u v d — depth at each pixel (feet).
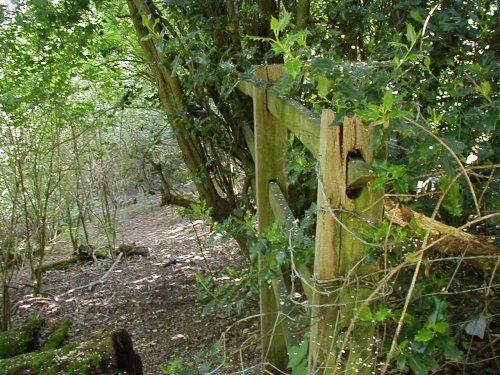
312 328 4.83
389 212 4.59
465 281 6.29
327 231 4.40
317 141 4.85
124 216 39.42
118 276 25.50
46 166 25.04
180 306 19.83
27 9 17.25
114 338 11.36
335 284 4.51
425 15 7.95
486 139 6.14
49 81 19.51
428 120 5.76
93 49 19.93
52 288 24.89
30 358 10.71
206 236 26.50
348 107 4.41
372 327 4.43
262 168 8.69
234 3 12.34
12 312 21.93
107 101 24.25
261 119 8.48
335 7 10.26
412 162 4.74
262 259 8.27
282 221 7.17
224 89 10.80
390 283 4.61
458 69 6.62
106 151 28.17
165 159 23.97
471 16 7.70
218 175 15.17
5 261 20.66
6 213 23.61
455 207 4.61
